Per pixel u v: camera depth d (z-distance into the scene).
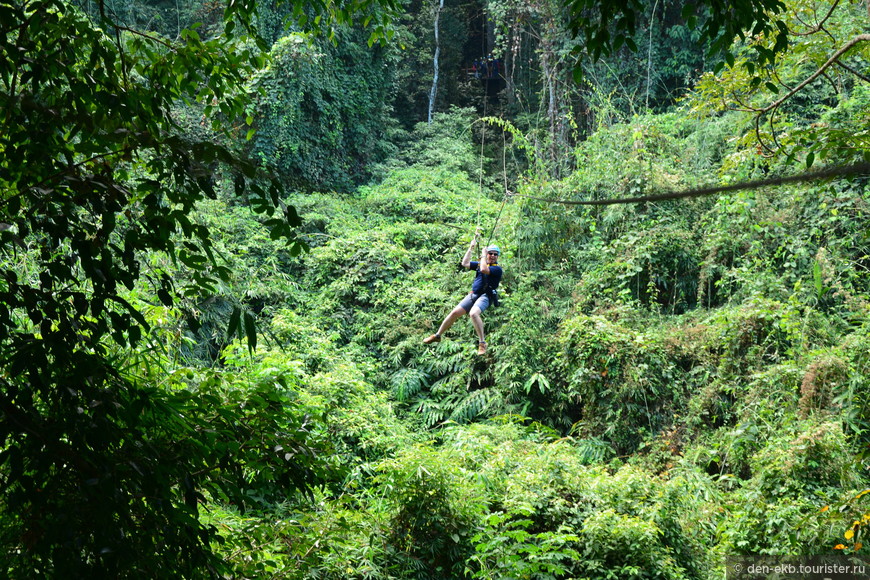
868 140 5.10
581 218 14.73
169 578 2.77
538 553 7.39
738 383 11.15
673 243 13.41
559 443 10.23
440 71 27.88
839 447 7.96
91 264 2.54
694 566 8.21
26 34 2.73
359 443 11.12
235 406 3.41
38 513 2.53
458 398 13.73
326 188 19.44
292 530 4.66
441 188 19.81
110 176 2.70
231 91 3.81
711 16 3.59
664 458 11.16
